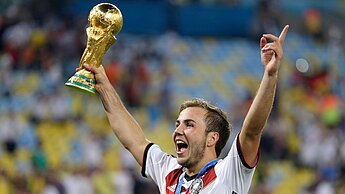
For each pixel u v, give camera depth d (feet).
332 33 257.55
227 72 224.53
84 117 173.27
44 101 171.01
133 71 194.18
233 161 52.21
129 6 235.81
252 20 244.42
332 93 214.90
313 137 181.88
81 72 56.70
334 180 167.02
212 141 54.65
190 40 237.66
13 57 191.93
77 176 139.85
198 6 243.81
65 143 161.27
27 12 204.74
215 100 207.82
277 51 50.80
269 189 161.68
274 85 50.75
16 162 150.10
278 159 174.91
